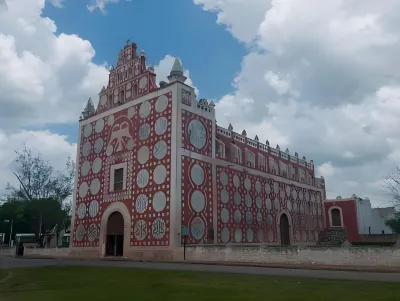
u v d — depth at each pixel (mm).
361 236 47688
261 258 21609
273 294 8539
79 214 34438
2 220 59469
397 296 8195
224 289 9484
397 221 60156
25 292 9086
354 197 50000
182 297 8078
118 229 30844
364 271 15984
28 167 46688
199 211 28297
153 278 12594
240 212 32969
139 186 29359
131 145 31078
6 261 25453
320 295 8352
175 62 29750
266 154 40219
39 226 45812
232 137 35438
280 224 39594
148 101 30719
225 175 32031
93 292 9008
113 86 35125
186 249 25094
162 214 27078
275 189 39562
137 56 33625
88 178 34594
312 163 50000
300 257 20219
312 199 47188
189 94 29797
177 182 26953
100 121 35000
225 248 23156
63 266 19266
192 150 28875
